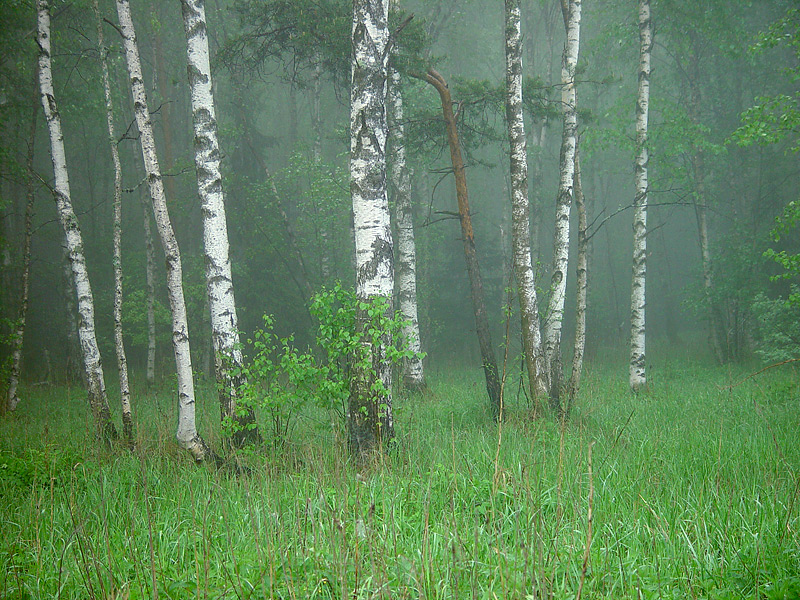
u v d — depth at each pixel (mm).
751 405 10484
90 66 18875
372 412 7777
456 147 12352
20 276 22641
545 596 3637
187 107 29719
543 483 5848
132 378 20750
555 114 14344
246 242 24172
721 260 20688
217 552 4855
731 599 3865
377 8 8219
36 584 4527
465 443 7969
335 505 5254
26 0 15375
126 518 5781
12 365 13883
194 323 22250
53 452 8289
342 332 7906
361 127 8172
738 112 21672
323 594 4023
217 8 24234
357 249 8242
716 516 5273
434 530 4875
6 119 17422
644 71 15680
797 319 16312
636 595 3912
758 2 20688
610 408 11375
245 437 8664
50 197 27250
